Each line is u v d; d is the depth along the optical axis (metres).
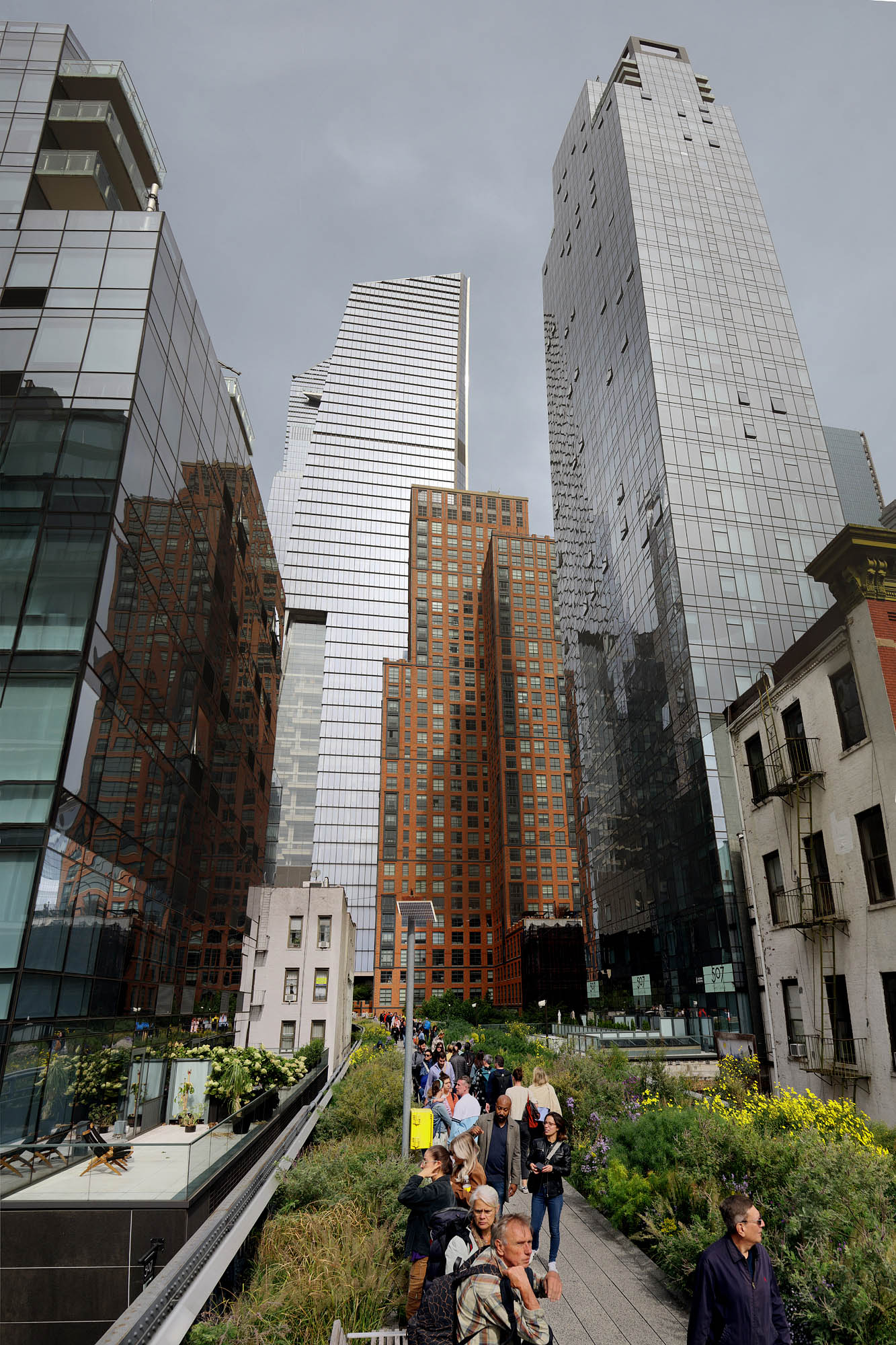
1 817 17.98
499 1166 9.23
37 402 23.11
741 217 74.94
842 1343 6.23
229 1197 10.55
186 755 29.77
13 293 24.80
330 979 37.94
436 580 174.12
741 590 56.28
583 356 85.44
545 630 153.75
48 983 17.75
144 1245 10.17
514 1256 4.48
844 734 17.80
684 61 97.69
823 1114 13.74
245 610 42.19
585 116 91.19
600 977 69.62
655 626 59.62
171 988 27.66
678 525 58.03
